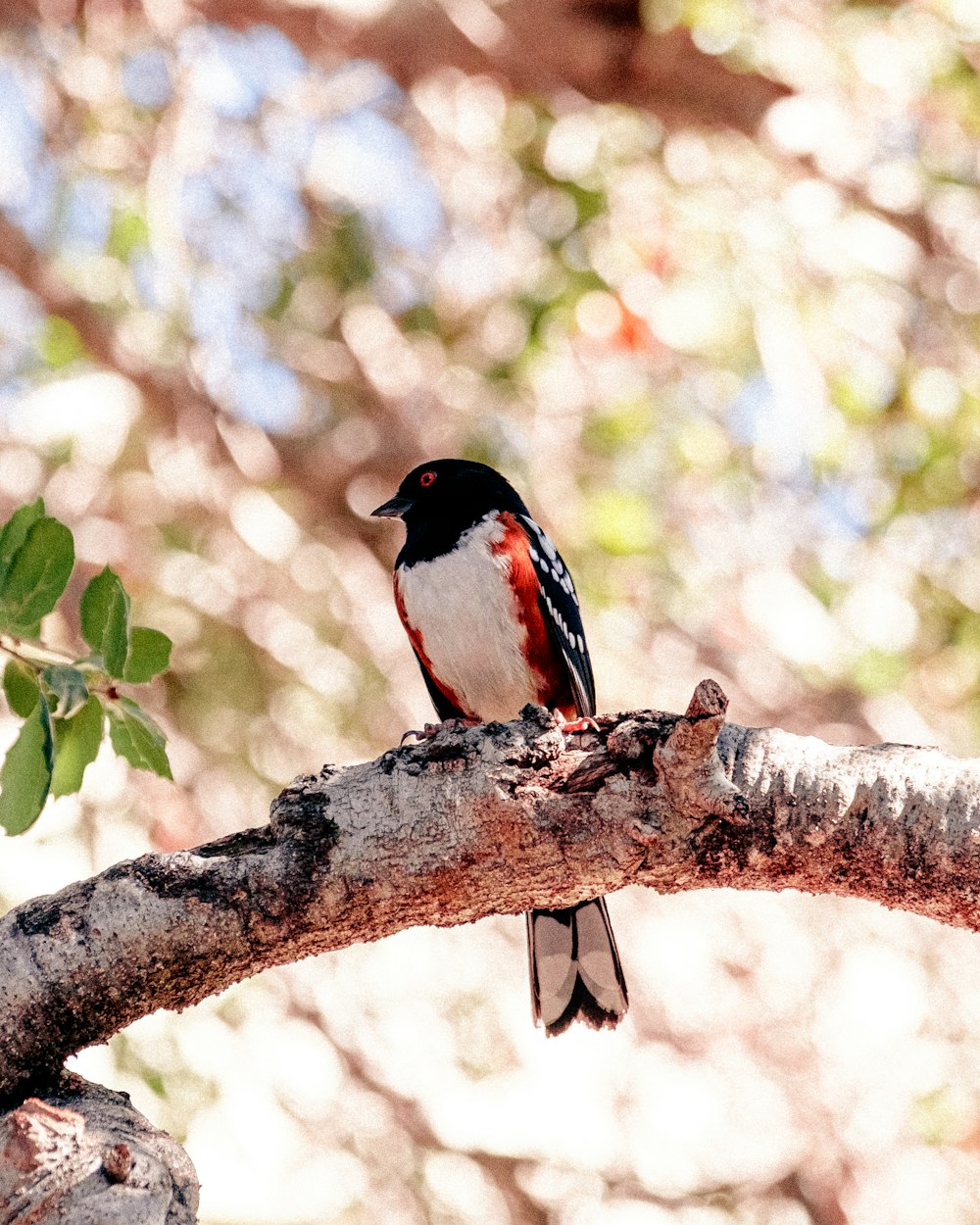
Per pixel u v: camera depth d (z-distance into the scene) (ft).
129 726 15.08
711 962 39.65
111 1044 32.58
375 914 14.06
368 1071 35.88
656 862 13.84
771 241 37.81
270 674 39.06
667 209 38.55
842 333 39.06
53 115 36.60
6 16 36.01
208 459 38.24
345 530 40.50
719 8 35.17
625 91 37.55
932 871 13.38
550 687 24.04
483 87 39.19
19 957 13.55
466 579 23.35
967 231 38.93
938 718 40.63
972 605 40.60
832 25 37.01
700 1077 38.52
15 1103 13.60
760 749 13.84
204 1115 33.99
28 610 14.80
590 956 19.13
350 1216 34.81
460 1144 36.06
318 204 39.73
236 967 13.99
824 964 39.83
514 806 13.82
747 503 39.81
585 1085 37.83
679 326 37.70
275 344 39.93
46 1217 12.26
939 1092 37.35
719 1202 37.52
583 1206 36.83
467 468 25.99
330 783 14.23
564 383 39.68
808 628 38.88
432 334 40.91
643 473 39.17
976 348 39.99
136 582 37.60
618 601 38.70
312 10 35.37
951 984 39.47
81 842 33.45
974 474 40.32
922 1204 37.52
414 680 38.88
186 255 36.94
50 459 37.27
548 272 39.27
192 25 35.73
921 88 36.76
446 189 39.91
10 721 29.89
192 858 13.98
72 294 35.96
